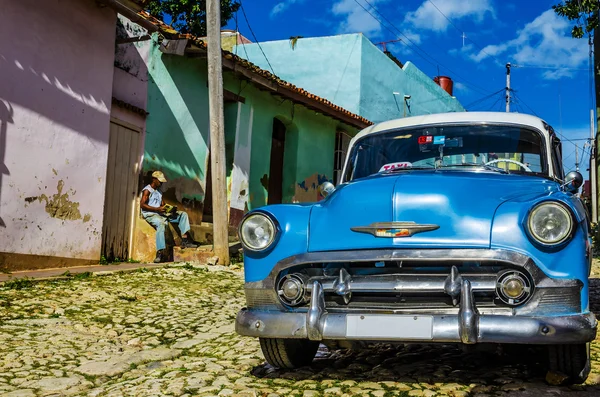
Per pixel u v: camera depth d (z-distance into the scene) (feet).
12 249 26.45
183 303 23.32
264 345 13.57
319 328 11.69
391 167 15.97
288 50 64.03
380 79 65.36
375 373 13.57
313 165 52.80
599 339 16.74
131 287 25.71
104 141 31.45
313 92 62.69
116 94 33.01
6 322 18.70
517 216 11.37
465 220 11.51
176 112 37.50
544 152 15.14
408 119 16.78
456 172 14.30
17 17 26.13
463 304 11.00
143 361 15.60
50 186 28.22
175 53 35.58
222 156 34.19
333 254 11.91
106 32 31.40
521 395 11.49
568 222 10.94
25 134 26.71
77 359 15.44
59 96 28.53
